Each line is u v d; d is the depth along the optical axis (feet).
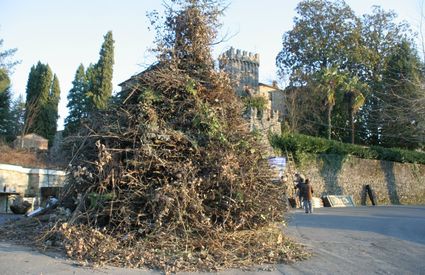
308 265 24.93
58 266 21.80
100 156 26.78
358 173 117.50
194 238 25.39
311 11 164.96
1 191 63.36
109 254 23.41
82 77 178.29
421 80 109.60
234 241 26.21
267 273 22.57
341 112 157.17
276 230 29.89
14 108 156.35
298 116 148.87
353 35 159.12
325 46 160.35
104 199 26.27
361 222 52.42
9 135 145.38
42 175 66.95
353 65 161.27
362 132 160.25
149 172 27.20
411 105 108.68
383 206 109.29
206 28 32.58
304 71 161.79
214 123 28.76
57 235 26.40
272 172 31.01
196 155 27.84
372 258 27.94
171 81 29.55
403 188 129.18
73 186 30.01
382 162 124.67
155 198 25.31
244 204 27.48
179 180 26.14
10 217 46.83
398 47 156.97
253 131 31.30
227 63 33.96
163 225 25.53
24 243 27.04
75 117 172.35
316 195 106.01
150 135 27.55
